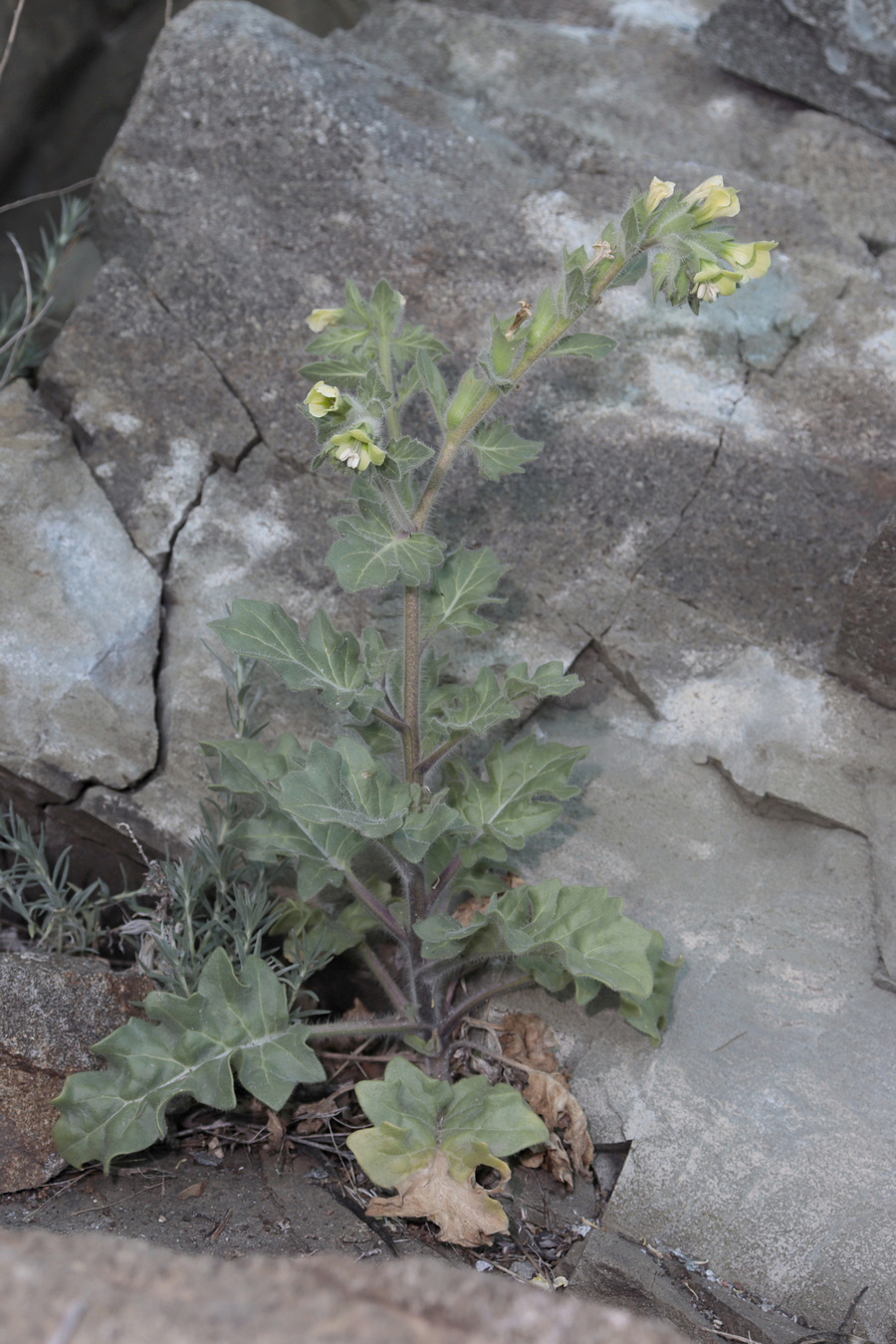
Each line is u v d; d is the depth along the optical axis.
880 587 1.82
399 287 1.95
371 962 1.82
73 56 2.62
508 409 1.93
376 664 1.75
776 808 1.85
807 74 2.11
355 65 2.04
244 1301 1.50
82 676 1.88
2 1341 1.45
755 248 1.69
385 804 1.73
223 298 1.95
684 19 2.25
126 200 1.99
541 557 1.91
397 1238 1.72
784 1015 1.79
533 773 1.81
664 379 1.93
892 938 1.80
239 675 1.83
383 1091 1.73
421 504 1.74
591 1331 1.50
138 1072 1.74
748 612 1.89
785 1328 1.71
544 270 1.96
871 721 1.86
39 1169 1.74
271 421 1.93
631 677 1.89
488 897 1.84
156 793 1.87
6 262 2.62
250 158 1.98
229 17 2.03
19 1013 1.76
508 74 2.14
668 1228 1.74
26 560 1.90
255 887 1.83
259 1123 1.79
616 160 2.02
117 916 1.89
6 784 1.86
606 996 1.81
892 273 1.99
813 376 1.94
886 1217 1.73
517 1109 1.73
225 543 1.92
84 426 1.94
